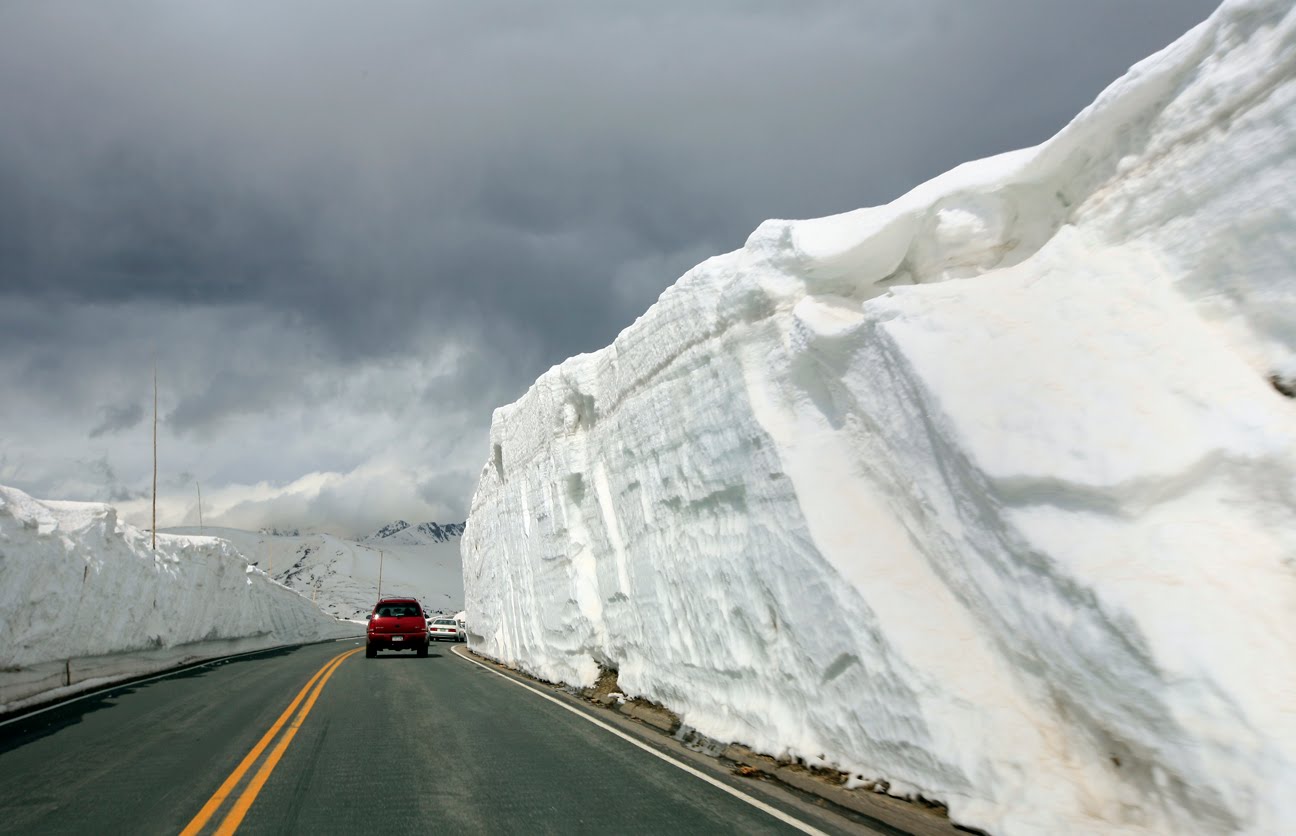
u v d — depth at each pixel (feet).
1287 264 14.40
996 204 21.91
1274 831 10.30
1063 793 14.06
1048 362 17.17
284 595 127.44
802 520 23.39
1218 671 11.94
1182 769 11.90
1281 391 14.21
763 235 28.50
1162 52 16.67
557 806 17.89
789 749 22.56
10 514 46.32
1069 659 14.39
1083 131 18.30
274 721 31.27
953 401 18.17
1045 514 15.53
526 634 63.62
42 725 31.68
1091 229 18.49
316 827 16.25
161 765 22.88
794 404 26.30
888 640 18.97
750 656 26.58
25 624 44.47
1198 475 14.10
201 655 80.48
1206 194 15.80
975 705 16.57
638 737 27.86
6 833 16.14
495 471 83.92
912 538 20.79
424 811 17.47
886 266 24.82
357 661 67.82
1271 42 14.57
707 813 17.26
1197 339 15.52
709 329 31.12
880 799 17.61
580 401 50.55
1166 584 13.20
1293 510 13.09
